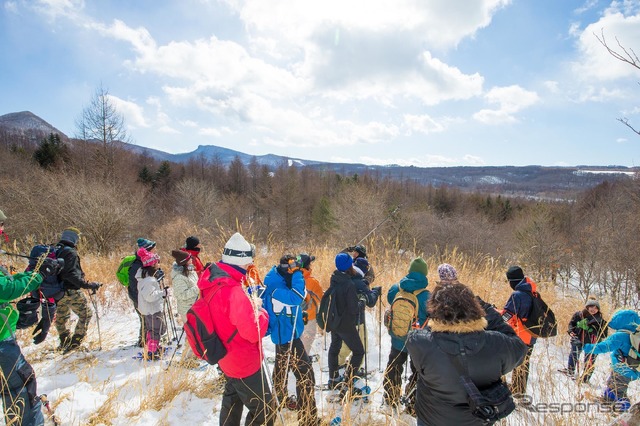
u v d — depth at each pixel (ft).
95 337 15.93
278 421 9.33
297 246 32.81
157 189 155.74
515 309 11.27
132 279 14.47
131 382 11.64
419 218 112.47
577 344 13.78
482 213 175.01
